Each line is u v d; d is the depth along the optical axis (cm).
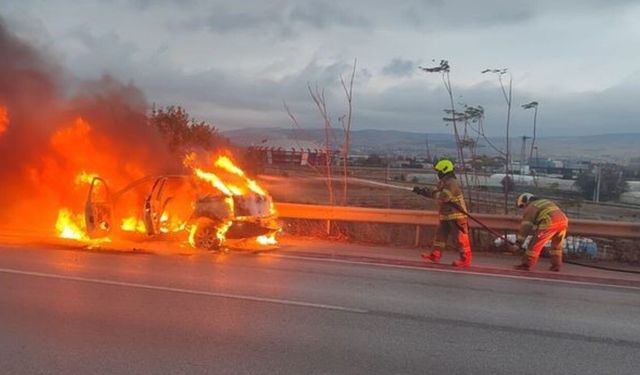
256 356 549
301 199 2044
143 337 590
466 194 1845
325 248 1219
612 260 1225
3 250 1045
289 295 789
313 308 729
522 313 755
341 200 2106
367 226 1401
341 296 798
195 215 1130
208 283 838
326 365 534
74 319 643
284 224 1423
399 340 617
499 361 566
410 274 988
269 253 1129
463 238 1086
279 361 538
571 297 866
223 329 626
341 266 1028
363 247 1265
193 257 1048
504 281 965
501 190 2127
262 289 816
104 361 523
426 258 1137
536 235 1068
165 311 686
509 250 1259
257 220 1140
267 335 612
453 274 1005
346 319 687
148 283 823
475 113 1891
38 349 550
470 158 1920
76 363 517
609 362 575
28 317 647
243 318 670
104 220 1166
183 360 531
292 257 1096
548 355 590
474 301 809
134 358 532
